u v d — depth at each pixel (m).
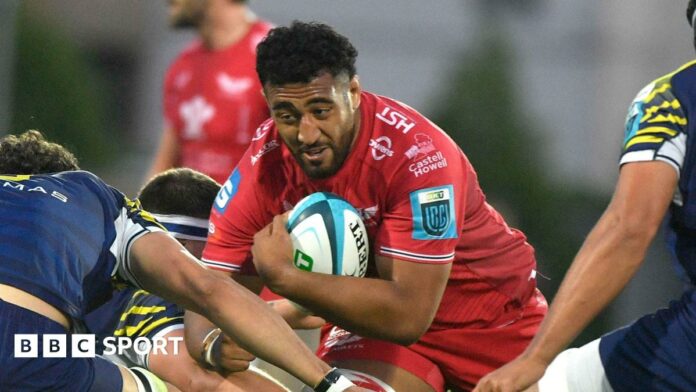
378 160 16.56
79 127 63.09
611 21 82.56
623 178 14.86
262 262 16.19
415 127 16.88
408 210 16.59
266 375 17.64
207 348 16.78
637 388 15.95
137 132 84.44
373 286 16.30
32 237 15.12
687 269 15.52
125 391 15.89
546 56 82.81
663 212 14.64
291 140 16.02
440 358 18.47
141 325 17.67
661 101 15.15
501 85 61.69
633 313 61.41
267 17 80.44
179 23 28.45
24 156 16.72
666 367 15.65
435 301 16.72
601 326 59.22
